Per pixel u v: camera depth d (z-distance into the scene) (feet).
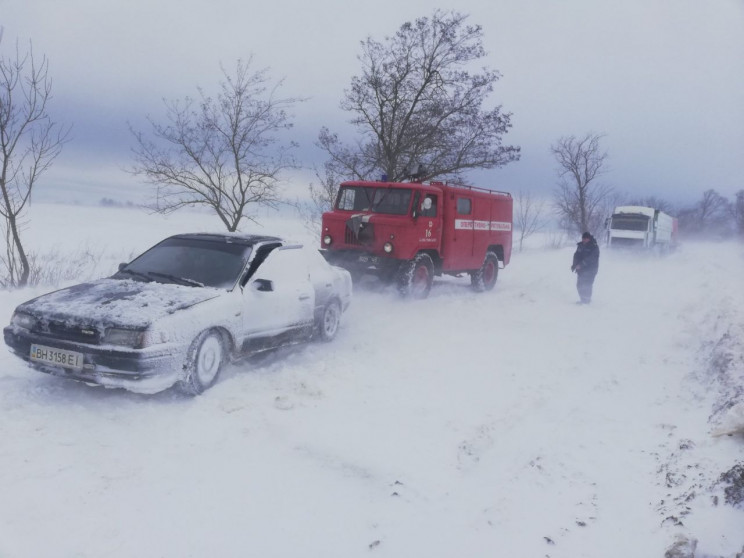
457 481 13.87
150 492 12.50
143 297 18.33
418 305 36.70
